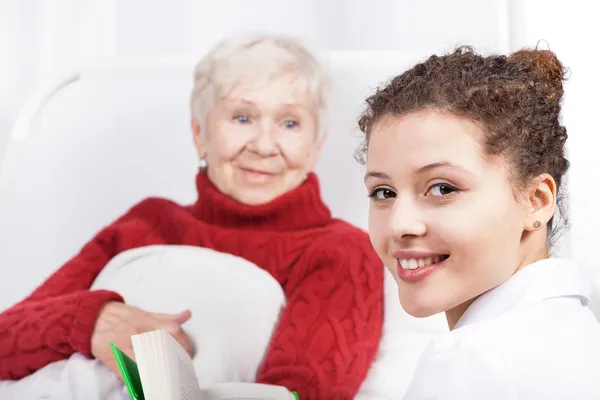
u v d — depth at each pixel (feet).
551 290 2.08
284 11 5.72
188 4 5.79
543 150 2.15
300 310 4.53
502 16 5.37
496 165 2.05
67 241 4.87
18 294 4.75
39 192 4.92
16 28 5.80
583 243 5.03
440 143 2.03
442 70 2.16
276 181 4.87
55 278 4.77
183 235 4.84
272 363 4.44
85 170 4.97
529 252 2.19
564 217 2.51
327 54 4.97
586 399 1.89
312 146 4.91
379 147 2.14
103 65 5.08
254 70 4.97
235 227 4.83
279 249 4.73
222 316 4.56
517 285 2.10
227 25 5.77
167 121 5.01
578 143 5.13
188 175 4.96
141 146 5.00
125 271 4.75
